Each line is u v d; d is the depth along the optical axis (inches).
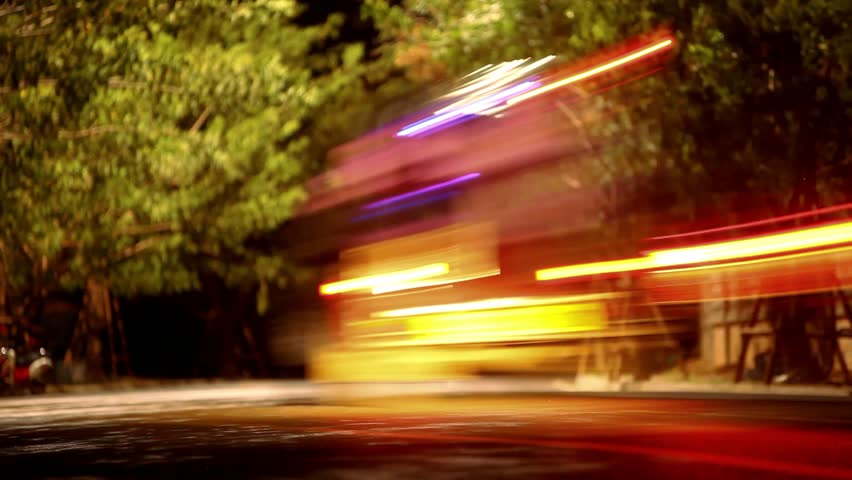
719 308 893.8
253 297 1520.7
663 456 343.3
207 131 1033.5
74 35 893.2
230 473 332.2
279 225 1273.4
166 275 1135.0
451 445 384.5
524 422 472.7
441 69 885.2
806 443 378.0
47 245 965.8
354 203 708.0
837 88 730.2
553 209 646.5
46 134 895.1
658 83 755.4
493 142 635.5
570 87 679.7
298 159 1168.2
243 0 1034.7
